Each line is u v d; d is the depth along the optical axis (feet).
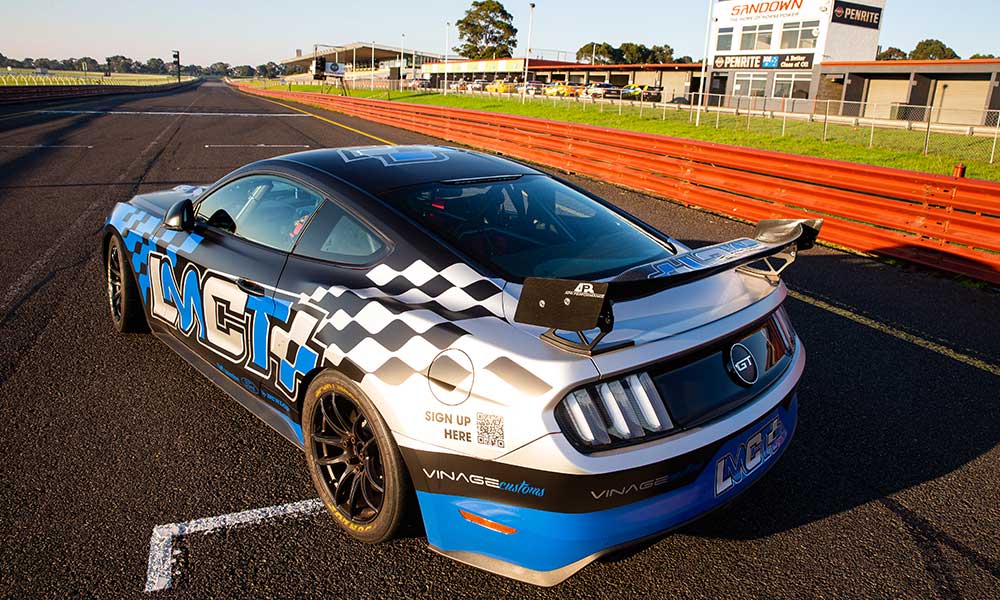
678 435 6.29
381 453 7.02
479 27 307.78
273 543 7.77
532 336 6.40
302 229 8.87
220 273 9.65
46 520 8.09
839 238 22.26
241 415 10.61
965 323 15.21
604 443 6.01
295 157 9.98
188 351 11.18
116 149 47.42
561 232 8.43
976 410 11.18
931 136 73.72
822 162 22.70
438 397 6.49
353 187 8.67
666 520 6.44
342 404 7.65
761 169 25.44
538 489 6.07
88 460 9.32
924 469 9.46
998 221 17.66
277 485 8.86
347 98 97.86
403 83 239.30
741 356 7.00
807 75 123.13
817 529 8.17
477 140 52.70
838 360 13.09
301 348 7.96
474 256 7.63
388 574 7.32
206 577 7.23
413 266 7.59
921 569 7.54
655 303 6.96
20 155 42.73
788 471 9.36
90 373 11.91
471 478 6.41
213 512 8.30
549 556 6.30
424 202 8.44
